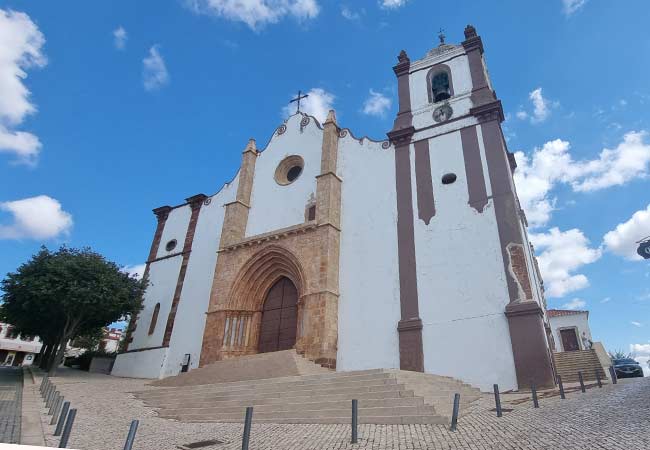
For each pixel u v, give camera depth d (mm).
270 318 23688
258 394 13391
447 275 18734
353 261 21641
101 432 10023
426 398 10852
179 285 27844
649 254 15266
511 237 18016
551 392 14023
